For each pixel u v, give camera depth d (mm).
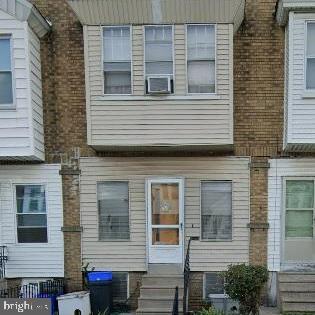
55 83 9711
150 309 8828
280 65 9422
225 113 8906
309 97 8812
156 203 9891
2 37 8883
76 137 9805
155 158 9805
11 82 9000
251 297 7902
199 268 9789
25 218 10109
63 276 9969
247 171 9648
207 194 9852
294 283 9211
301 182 9680
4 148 9016
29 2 8672
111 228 9992
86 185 9898
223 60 8852
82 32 9617
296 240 9727
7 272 9977
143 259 9891
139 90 8984
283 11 8766
